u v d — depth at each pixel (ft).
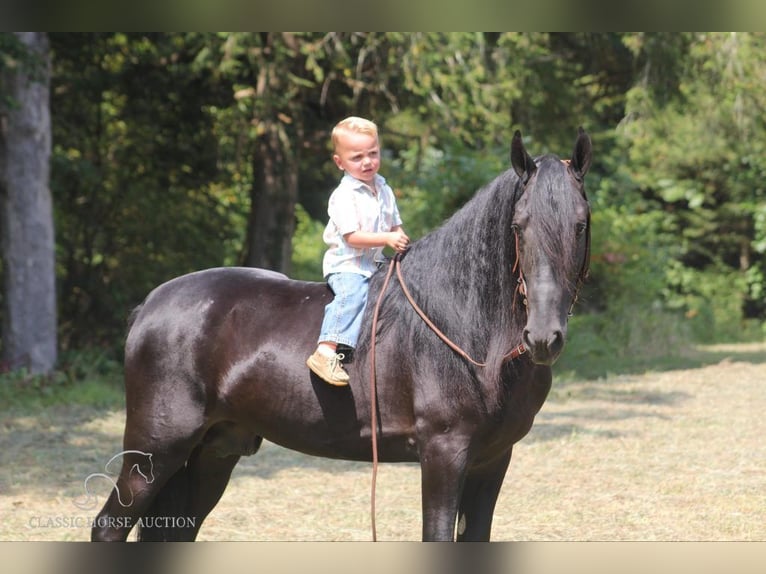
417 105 48.19
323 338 13.52
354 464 27.71
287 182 49.75
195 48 46.65
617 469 26.27
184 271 55.06
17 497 22.67
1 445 28.99
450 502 12.86
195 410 14.28
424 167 55.01
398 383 13.35
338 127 14.16
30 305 41.63
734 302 73.15
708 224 74.38
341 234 13.85
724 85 51.06
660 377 46.55
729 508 22.03
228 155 54.19
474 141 54.44
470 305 13.00
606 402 38.70
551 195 11.87
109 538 14.34
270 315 14.33
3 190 41.57
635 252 61.93
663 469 26.30
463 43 45.32
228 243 59.82
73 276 52.70
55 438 30.32
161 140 54.80
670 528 20.22
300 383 13.79
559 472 26.03
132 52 50.60
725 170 73.87
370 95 49.52
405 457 13.67
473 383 12.80
